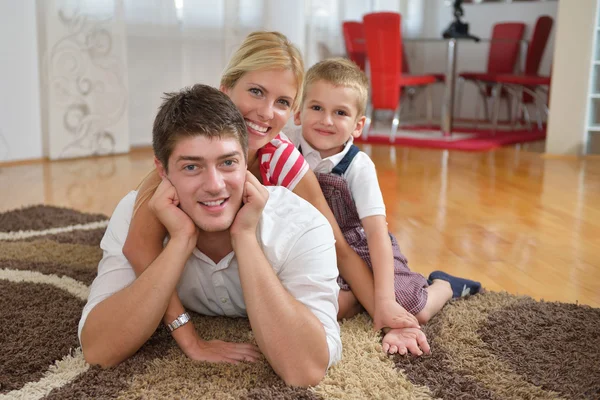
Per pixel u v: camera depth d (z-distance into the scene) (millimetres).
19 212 2531
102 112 4113
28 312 1468
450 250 2160
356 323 1448
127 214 1295
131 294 1160
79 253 1975
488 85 5801
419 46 6566
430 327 1427
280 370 1125
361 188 1562
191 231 1174
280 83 1396
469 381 1156
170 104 1141
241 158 1140
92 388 1098
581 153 4234
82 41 3932
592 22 4109
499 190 3189
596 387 1135
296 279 1206
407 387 1133
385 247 1488
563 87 4227
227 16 4617
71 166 3766
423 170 3723
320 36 5461
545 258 2082
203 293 1340
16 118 3805
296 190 1462
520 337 1367
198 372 1164
